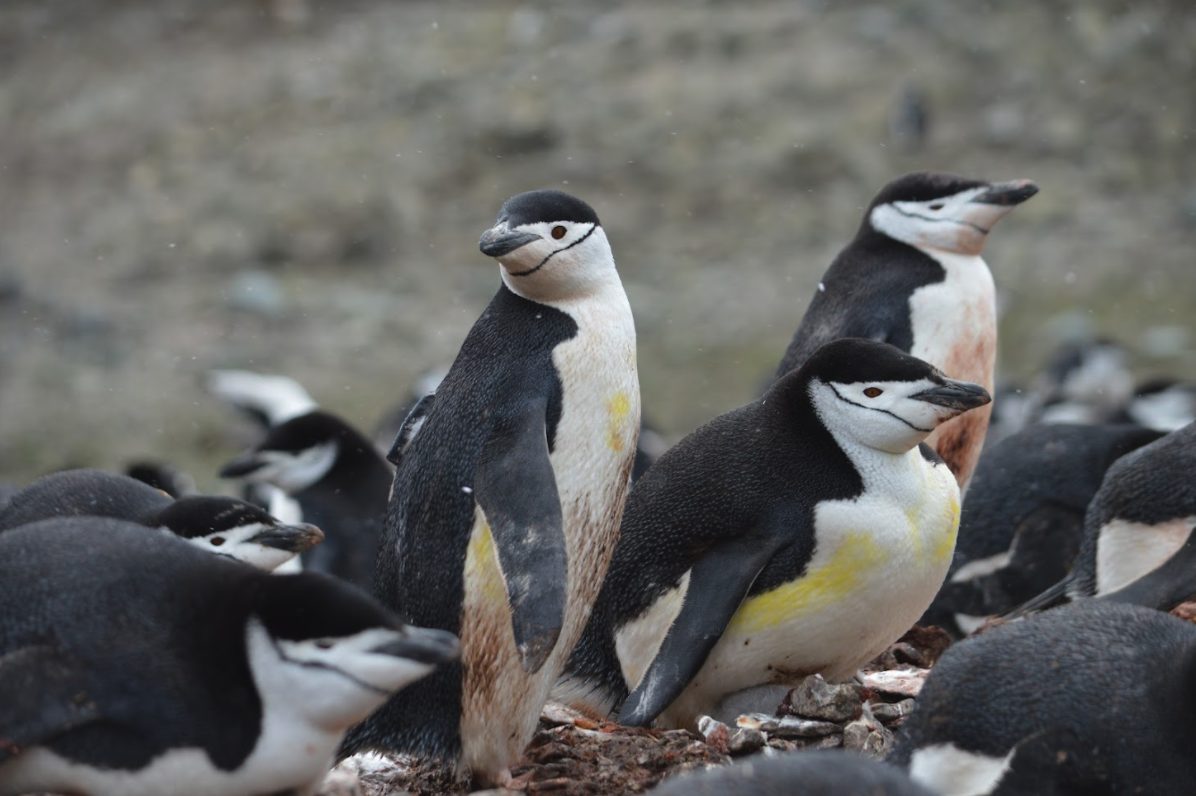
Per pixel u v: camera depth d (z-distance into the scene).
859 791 5.24
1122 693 6.61
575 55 38.47
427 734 8.12
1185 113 35.62
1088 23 38.44
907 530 8.69
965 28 38.72
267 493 16.91
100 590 6.55
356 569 13.88
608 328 8.37
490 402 8.15
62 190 34.75
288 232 32.84
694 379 27.62
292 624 6.38
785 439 8.91
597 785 7.93
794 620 8.70
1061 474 11.73
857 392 8.70
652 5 40.69
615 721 9.20
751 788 5.30
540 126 35.41
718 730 8.30
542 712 8.94
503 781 8.12
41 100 38.22
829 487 8.73
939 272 12.40
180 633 6.47
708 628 8.50
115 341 29.31
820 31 38.88
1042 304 29.84
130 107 37.44
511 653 7.96
